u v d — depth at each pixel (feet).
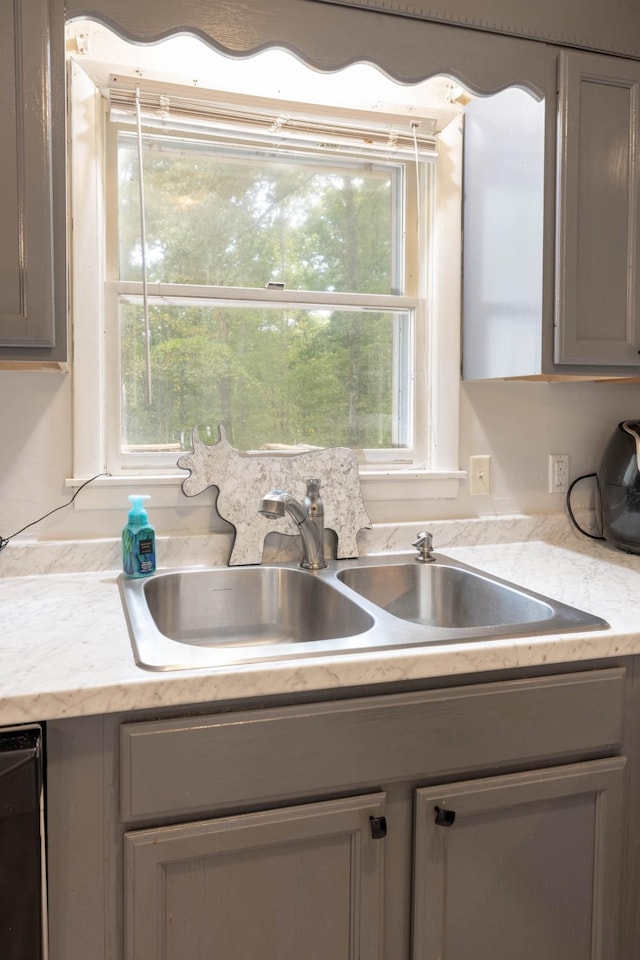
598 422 6.40
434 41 4.66
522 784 3.61
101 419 5.16
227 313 5.52
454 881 3.57
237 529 5.21
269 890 3.27
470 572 5.06
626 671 3.84
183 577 4.96
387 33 4.57
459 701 3.48
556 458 6.28
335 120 5.53
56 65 3.92
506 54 4.80
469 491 6.04
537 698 3.63
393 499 5.82
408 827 3.49
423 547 5.45
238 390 5.57
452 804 3.49
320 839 3.33
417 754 3.43
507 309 5.33
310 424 5.78
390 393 6.01
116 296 5.22
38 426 4.99
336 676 3.23
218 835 3.13
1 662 3.18
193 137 5.32
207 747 3.10
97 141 5.06
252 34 4.32
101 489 5.11
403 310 5.95
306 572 5.02
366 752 3.34
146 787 3.03
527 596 4.41
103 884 3.07
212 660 3.19
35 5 3.83
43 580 4.79
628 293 5.11
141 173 4.90
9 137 3.82
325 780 3.28
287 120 5.38
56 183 3.93
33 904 2.88
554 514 6.27
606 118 5.00
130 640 3.51
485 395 6.05
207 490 5.36
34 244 3.86
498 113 5.39
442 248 5.88
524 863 3.70
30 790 2.85
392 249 5.97
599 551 5.83
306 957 3.35
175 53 5.16
